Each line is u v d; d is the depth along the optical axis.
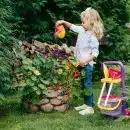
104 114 7.36
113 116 7.24
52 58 8.00
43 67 7.74
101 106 7.21
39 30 10.35
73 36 10.56
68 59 7.95
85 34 7.85
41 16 10.52
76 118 7.30
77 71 7.93
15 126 6.93
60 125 6.91
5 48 7.55
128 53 11.27
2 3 7.60
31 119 7.31
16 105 8.23
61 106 7.77
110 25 10.88
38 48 9.08
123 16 11.62
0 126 6.94
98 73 10.90
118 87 8.78
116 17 11.30
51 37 10.45
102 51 10.78
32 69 7.62
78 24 10.33
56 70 7.80
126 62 11.39
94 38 7.78
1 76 7.35
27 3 10.02
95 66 10.80
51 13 10.31
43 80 7.65
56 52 8.09
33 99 7.66
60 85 7.77
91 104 7.85
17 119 7.31
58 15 10.50
